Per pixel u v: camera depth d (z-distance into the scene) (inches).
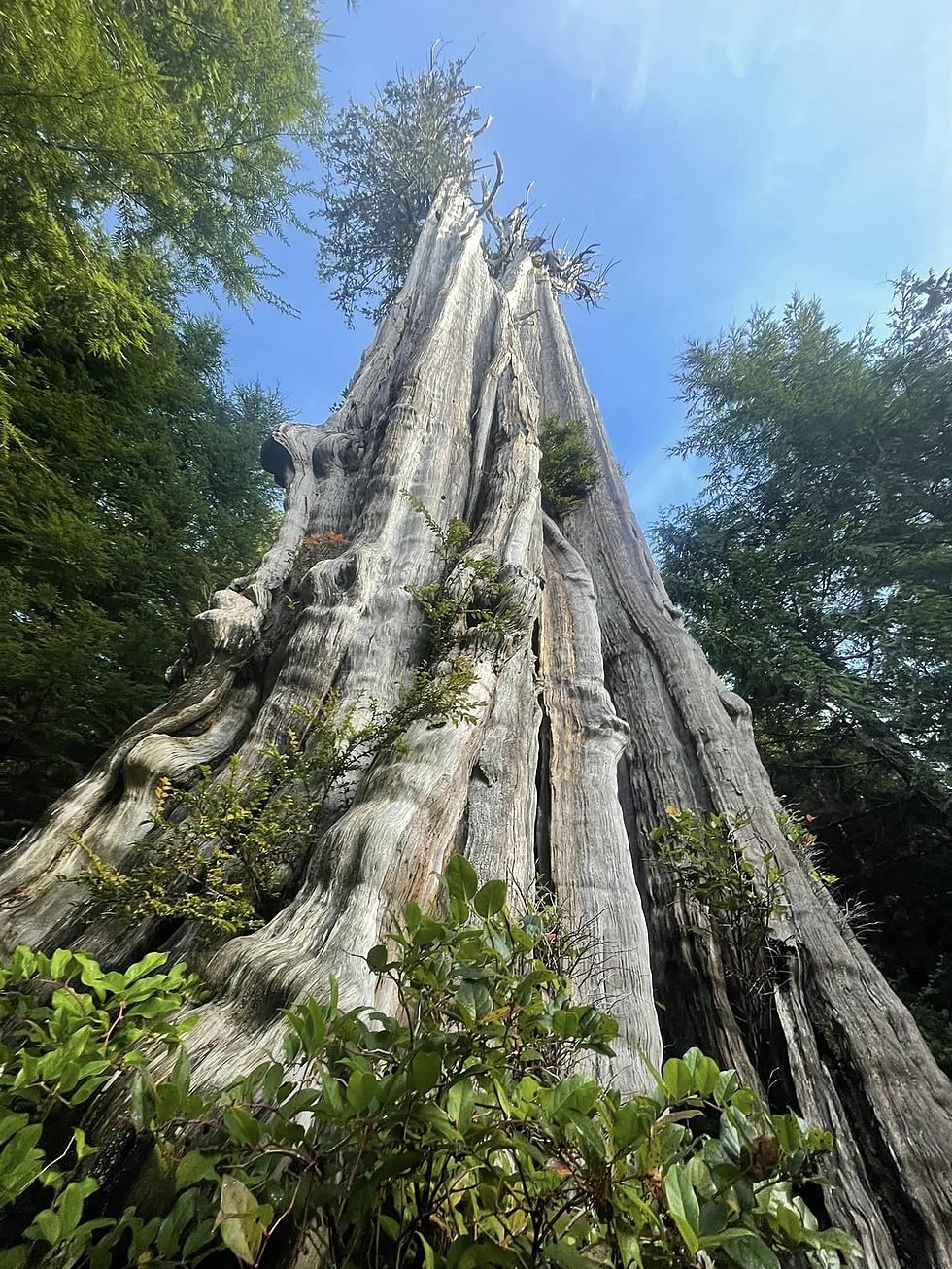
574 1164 41.8
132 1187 56.6
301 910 100.9
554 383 520.7
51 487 276.7
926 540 406.3
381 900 101.3
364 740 139.6
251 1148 40.5
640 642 267.3
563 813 162.6
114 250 251.3
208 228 311.6
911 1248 93.7
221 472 498.9
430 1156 40.9
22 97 162.7
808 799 380.2
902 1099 112.8
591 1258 39.4
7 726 252.4
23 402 276.2
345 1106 40.9
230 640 184.1
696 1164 39.9
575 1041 62.8
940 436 419.8
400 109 654.5
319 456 308.7
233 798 119.2
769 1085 123.7
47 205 189.8
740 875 147.0
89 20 165.5
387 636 182.5
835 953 142.1
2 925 112.4
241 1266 48.7
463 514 267.4
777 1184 40.6
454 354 337.1
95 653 273.3
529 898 129.6
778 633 410.9
